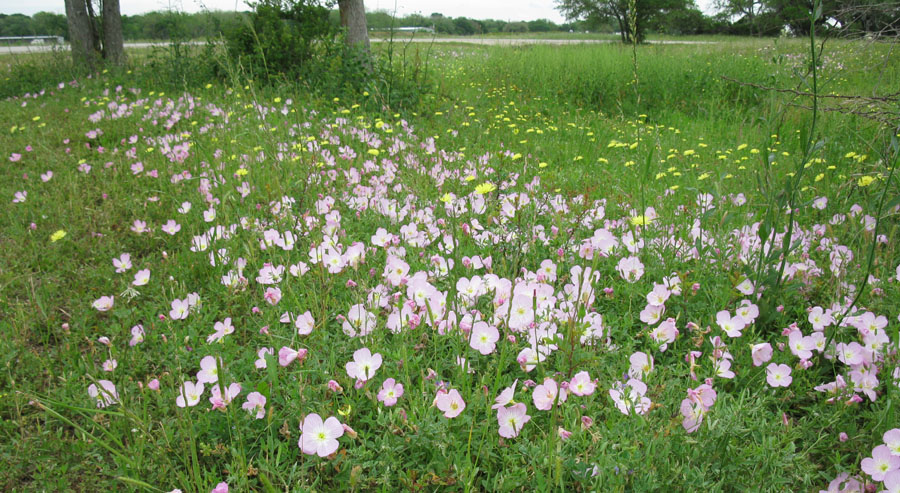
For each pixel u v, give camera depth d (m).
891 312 2.52
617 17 34.22
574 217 3.66
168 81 9.73
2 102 9.26
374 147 5.75
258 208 3.86
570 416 1.96
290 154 4.81
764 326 2.57
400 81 8.28
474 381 2.31
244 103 6.91
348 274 2.96
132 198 4.53
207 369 2.20
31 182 4.99
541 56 13.70
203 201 4.21
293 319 2.66
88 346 2.82
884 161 3.38
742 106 8.65
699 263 2.95
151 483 1.89
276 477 1.88
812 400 2.24
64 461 2.10
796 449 2.02
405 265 2.78
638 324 2.70
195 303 2.83
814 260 3.13
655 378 2.09
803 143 2.47
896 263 2.98
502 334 2.37
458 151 5.77
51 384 2.50
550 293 2.43
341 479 1.85
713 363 2.15
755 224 3.41
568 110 9.88
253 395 2.06
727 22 32.59
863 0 3.48
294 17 9.60
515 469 1.81
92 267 3.53
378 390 2.20
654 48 14.70
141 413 2.15
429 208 3.78
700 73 10.71
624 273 2.91
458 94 9.69
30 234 3.88
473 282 2.53
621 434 1.79
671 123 8.70
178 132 6.60
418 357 2.27
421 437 1.88
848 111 3.66
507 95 10.27
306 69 8.81
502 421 1.91
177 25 10.22
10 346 2.68
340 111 7.01
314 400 2.12
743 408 1.93
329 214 3.58
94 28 12.45
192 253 3.44
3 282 3.31
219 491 1.63
